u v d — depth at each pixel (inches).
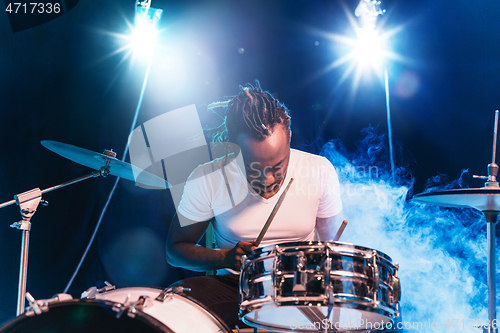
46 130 119.3
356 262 51.3
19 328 42.1
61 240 116.3
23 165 117.0
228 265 69.0
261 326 61.4
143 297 46.6
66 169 119.4
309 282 49.5
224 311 68.4
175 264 76.4
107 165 79.4
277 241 78.0
